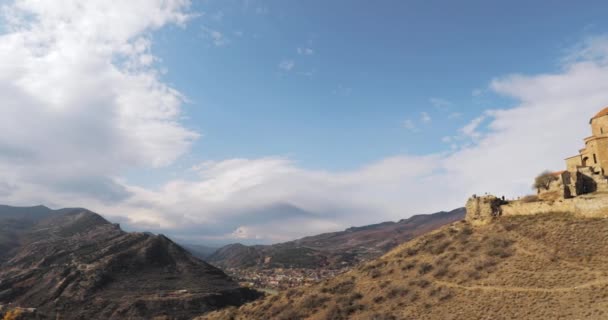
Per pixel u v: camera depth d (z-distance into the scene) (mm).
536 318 48375
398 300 65938
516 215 79312
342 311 68250
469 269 65688
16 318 159000
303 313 74312
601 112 88938
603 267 54031
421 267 73000
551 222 70125
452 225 88688
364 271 84750
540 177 90875
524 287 56000
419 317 58031
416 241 88812
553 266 58406
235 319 89312
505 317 50750
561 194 76938
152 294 196750
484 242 73312
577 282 52750
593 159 84188
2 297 190375
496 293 56938
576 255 58875
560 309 48406
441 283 65438
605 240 59469
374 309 66062
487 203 83625
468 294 59375
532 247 65375
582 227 65000
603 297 47875
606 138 82312
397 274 76000
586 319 44906
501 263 64250
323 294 80000
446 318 55375
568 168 90625
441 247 78875
